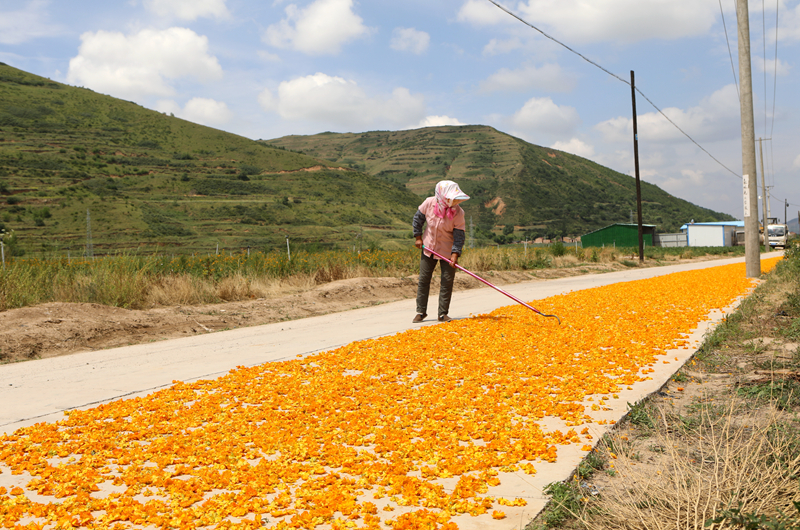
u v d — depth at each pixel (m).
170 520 2.59
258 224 70.25
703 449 3.29
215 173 97.94
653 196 172.38
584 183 175.62
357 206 95.06
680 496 2.46
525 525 2.52
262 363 6.31
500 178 168.88
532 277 20.14
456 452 3.41
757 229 15.67
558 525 2.51
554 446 3.38
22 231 51.84
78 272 10.20
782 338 6.36
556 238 120.38
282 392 5.00
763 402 4.12
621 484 2.89
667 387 4.82
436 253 8.88
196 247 53.03
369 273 15.72
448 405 4.35
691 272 19.64
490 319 8.89
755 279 15.07
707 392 4.59
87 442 3.70
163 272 11.88
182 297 10.52
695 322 8.12
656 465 3.10
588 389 4.65
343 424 3.99
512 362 5.79
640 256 29.78
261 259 14.42
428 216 9.02
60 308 8.37
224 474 3.13
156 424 4.11
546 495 2.80
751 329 7.11
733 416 3.87
